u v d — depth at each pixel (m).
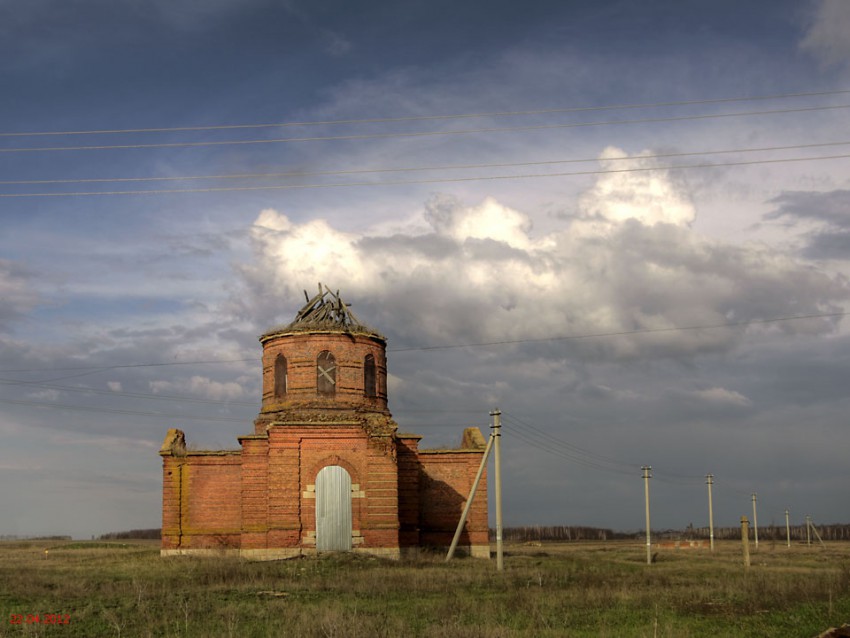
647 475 62.50
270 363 56.41
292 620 23.44
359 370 55.53
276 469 49.03
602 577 40.38
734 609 27.97
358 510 49.12
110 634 22.52
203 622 24.00
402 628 21.72
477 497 56.69
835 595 31.03
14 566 44.91
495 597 30.69
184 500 55.00
